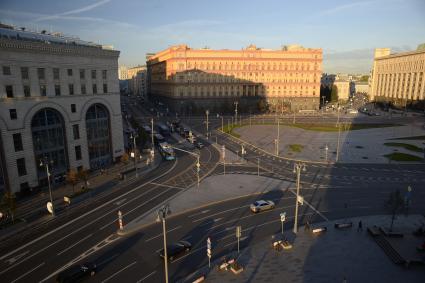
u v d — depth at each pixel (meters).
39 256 37.94
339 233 42.66
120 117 79.69
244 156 87.44
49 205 48.78
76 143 68.19
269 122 150.00
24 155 57.97
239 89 184.25
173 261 36.41
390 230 41.84
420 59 194.75
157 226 45.31
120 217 43.53
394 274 33.53
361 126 137.62
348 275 33.31
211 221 46.66
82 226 45.75
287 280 32.47
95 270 34.19
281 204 52.81
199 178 67.69
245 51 181.12
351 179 66.62
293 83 192.25
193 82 177.00
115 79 76.69
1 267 35.72
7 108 54.53
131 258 37.09
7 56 53.69
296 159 83.69
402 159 82.69
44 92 60.44
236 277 33.06
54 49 61.00
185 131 116.62
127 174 71.06
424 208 51.38
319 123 147.12
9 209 46.16
